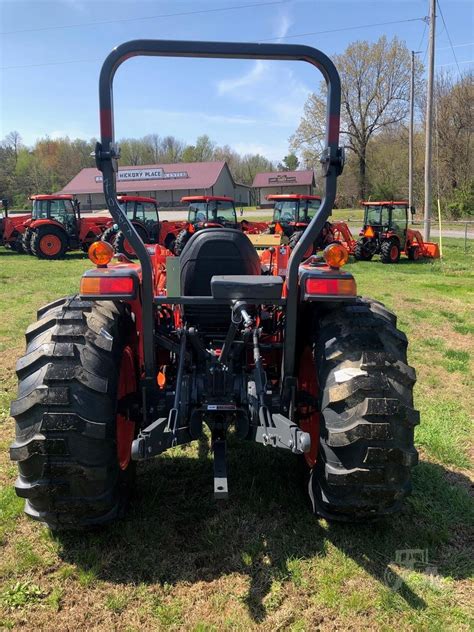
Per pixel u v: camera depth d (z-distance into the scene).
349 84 46.69
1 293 9.65
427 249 16.81
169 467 3.32
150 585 2.34
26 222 17.66
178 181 50.66
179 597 2.27
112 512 2.51
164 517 2.79
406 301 9.31
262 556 2.52
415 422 2.34
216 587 2.33
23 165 73.62
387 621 2.17
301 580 2.37
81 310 2.55
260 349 3.09
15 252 19.48
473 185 35.09
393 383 2.39
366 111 47.22
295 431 2.21
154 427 2.35
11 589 2.31
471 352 6.18
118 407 2.61
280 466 3.32
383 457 2.29
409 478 2.42
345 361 2.43
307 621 2.16
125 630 2.12
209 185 50.16
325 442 2.40
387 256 15.60
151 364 2.61
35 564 2.45
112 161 2.27
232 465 3.33
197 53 2.26
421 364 5.69
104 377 2.38
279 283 2.48
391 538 2.65
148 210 17.80
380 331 2.58
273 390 3.04
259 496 2.98
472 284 11.46
